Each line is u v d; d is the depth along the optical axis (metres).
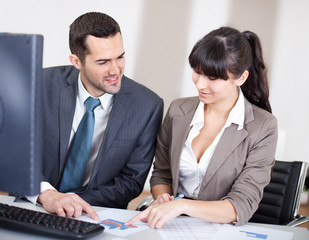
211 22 4.86
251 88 1.56
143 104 1.75
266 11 4.77
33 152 0.75
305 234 1.15
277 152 4.86
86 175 1.69
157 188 1.62
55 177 1.66
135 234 1.06
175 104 1.69
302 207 4.59
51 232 0.92
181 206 1.16
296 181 1.81
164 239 1.03
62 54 5.13
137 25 4.99
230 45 1.28
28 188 0.76
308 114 4.76
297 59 4.74
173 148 1.58
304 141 4.80
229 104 1.51
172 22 4.92
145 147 1.75
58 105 1.69
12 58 0.74
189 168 1.54
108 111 1.71
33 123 0.74
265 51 4.80
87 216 1.20
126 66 5.05
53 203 1.20
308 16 4.69
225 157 1.45
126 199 1.70
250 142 1.44
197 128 1.56
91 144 1.68
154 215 1.13
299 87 4.76
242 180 1.37
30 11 5.12
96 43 1.50
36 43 0.73
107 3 5.02
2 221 0.97
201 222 1.22
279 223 1.80
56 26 5.10
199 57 1.29
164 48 4.96
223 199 1.30
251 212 1.29
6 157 0.77
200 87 1.34
